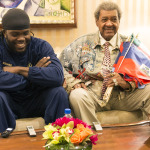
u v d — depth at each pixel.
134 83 2.84
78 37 3.35
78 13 3.59
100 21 2.96
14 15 2.61
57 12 3.47
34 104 2.81
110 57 3.00
